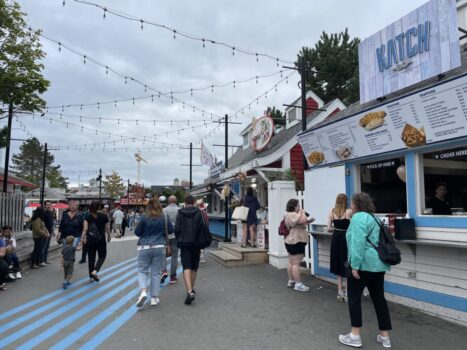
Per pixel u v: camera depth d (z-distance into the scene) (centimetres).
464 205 600
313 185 872
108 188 6681
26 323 557
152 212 658
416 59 648
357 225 448
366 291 691
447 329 507
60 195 4616
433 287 570
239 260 1026
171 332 507
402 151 641
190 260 660
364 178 761
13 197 1260
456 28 578
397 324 529
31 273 984
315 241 863
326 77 2272
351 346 451
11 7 1061
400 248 625
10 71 1045
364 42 774
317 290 739
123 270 1016
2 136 1155
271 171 1391
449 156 581
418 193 618
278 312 593
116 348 454
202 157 2205
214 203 2330
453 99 529
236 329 516
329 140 800
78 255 1346
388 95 734
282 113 2428
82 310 621
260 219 1184
